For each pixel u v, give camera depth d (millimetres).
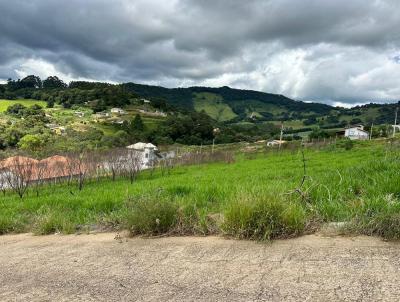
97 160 20234
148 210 4754
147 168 25250
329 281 2713
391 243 3359
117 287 3070
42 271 3680
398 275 2688
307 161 19422
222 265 3273
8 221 6367
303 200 5051
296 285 2715
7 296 3135
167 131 91500
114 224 5348
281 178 10711
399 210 3936
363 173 7031
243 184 8391
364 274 2758
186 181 12695
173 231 4559
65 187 17000
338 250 3293
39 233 5672
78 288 3143
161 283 3045
